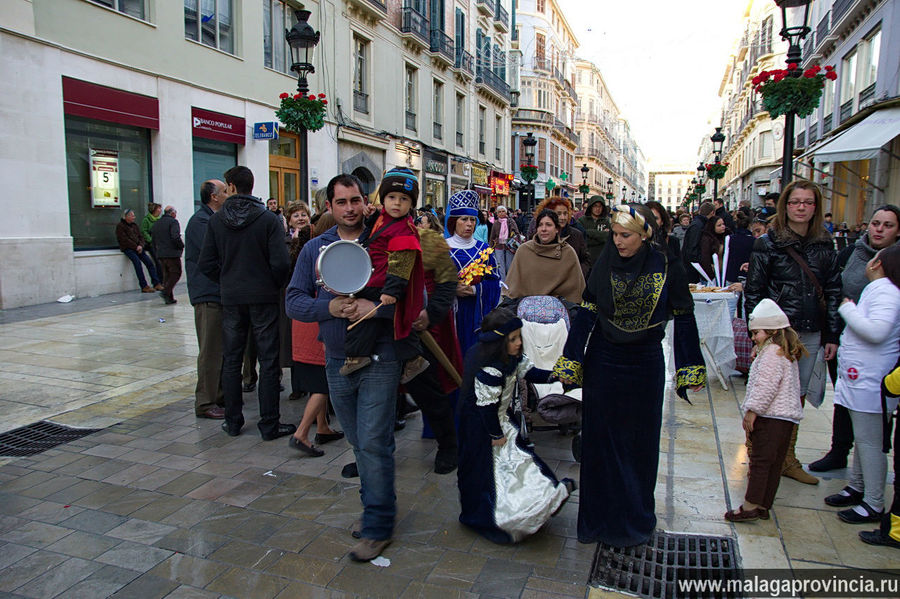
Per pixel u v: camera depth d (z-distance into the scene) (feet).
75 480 12.26
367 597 8.60
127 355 22.30
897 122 41.70
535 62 140.56
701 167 94.38
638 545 10.02
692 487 12.23
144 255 37.60
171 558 9.50
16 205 30.81
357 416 9.95
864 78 55.36
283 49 51.34
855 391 10.70
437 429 12.94
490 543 10.12
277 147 51.34
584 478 10.16
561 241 14.98
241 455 13.71
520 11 138.10
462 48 85.40
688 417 16.48
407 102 72.38
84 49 33.88
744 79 147.95
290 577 9.05
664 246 9.95
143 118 37.76
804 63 79.10
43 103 31.76
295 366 13.87
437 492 12.05
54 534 10.15
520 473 10.10
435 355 12.33
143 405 17.01
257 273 13.99
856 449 11.15
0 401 17.10
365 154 62.90
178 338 25.17
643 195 468.75
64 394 17.79
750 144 138.10
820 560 9.61
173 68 39.86
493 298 15.24
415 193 9.99
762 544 10.08
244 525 10.57
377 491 9.78
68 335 25.26
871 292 10.61
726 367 19.70
